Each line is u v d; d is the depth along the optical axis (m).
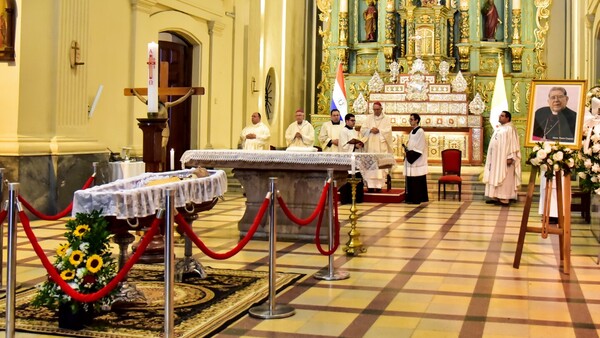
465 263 7.29
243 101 16.70
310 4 21.34
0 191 6.08
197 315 5.05
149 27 12.94
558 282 6.39
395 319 5.04
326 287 6.09
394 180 16.38
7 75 10.07
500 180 13.48
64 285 4.26
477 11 19.50
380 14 19.94
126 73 12.45
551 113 7.16
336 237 6.61
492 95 19.34
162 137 7.24
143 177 6.14
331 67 20.25
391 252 7.95
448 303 5.53
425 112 18.34
